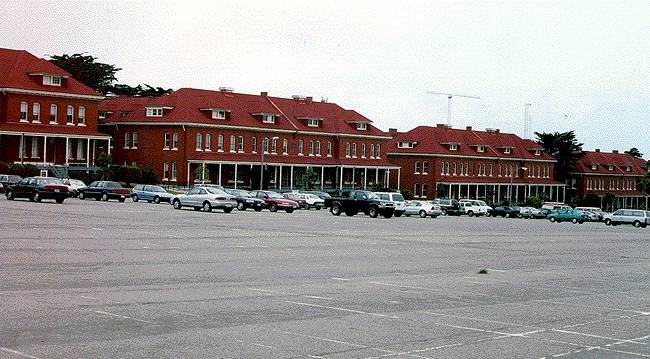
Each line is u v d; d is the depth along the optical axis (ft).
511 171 424.05
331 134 376.48
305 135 367.86
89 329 40.68
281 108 369.30
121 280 59.67
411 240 120.67
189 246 91.40
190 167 325.83
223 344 38.63
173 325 42.80
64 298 49.98
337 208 213.05
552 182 484.74
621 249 124.57
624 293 65.67
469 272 77.51
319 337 41.37
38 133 297.33
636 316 53.16
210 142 333.42
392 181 418.31
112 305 48.14
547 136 505.66
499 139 464.24
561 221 284.61
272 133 355.15
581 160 519.19
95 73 447.42
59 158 312.29
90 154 318.04
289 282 63.26
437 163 415.03
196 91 344.08
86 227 112.47
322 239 112.88
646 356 40.27
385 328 44.75
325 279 66.33
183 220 143.95
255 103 360.28
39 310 45.42
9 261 68.33
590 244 135.54
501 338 43.37
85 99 315.99
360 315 48.75
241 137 344.08
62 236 95.40
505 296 60.64
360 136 387.14
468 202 309.01
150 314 45.68
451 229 164.55
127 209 177.78
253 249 91.56
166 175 327.67
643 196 561.02
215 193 191.83
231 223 142.41
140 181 306.76
